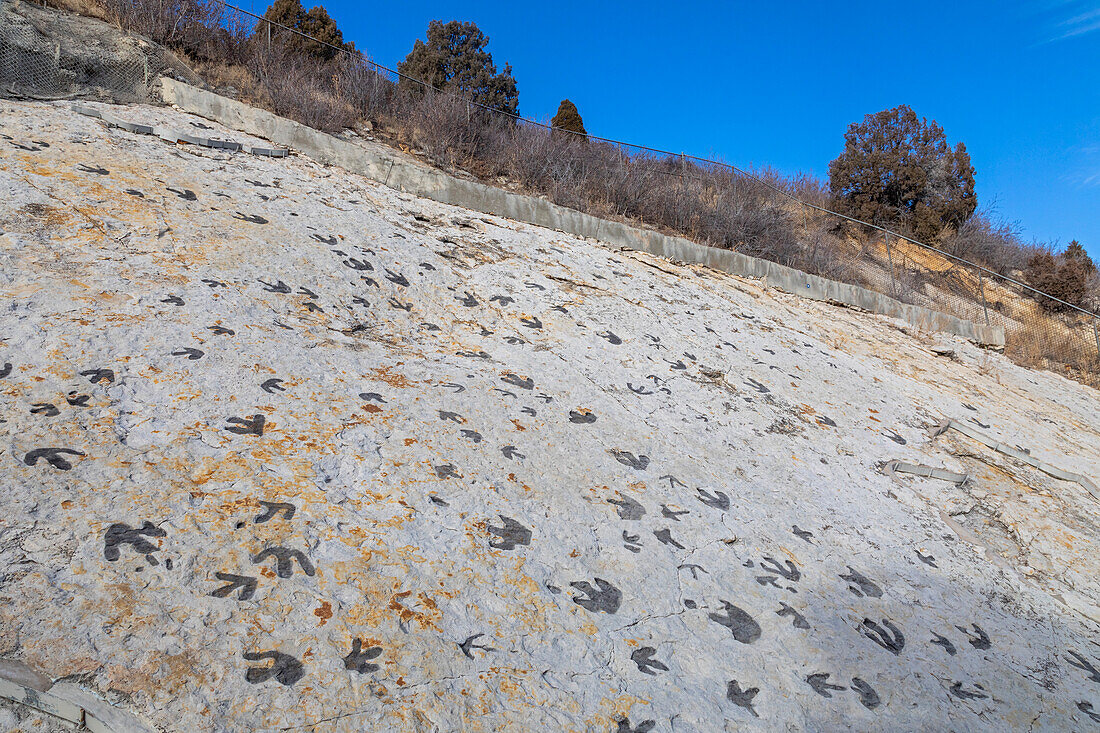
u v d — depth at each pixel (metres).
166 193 6.86
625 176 12.71
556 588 3.89
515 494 4.59
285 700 2.77
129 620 2.88
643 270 10.06
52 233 5.58
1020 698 4.19
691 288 10.06
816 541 5.20
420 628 3.32
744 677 3.69
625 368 7.04
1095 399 12.59
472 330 6.89
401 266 7.43
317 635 3.10
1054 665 4.65
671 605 4.06
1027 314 15.46
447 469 4.59
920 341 11.85
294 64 11.39
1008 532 6.34
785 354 8.76
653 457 5.62
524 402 5.82
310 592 3.30
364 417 4.85
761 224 13.18
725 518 5.09
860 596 4.71
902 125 19.73
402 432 4.82
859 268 14.34
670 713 3.31
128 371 4.46
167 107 9.16
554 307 7.85
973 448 7.89
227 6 11.31
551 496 4.70
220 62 11.02
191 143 8.26
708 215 12.95
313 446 4.36
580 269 9.15
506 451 5.04
